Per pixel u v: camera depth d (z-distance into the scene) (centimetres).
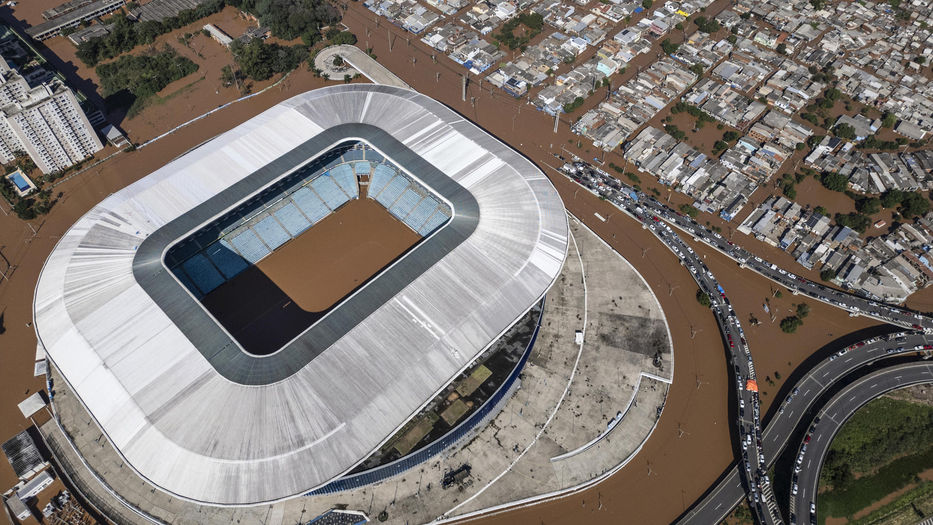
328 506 15275
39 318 15825
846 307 19750
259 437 13625
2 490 15475
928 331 19038
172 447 13475
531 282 16875
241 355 14988
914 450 16850
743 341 18750
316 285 19788
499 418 16775
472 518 15425
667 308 19750
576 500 15738
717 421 17200
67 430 16238
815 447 16388
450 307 16038
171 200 18350
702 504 15625
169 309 15750
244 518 14988
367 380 14612
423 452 15112
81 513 15100
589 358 18062
